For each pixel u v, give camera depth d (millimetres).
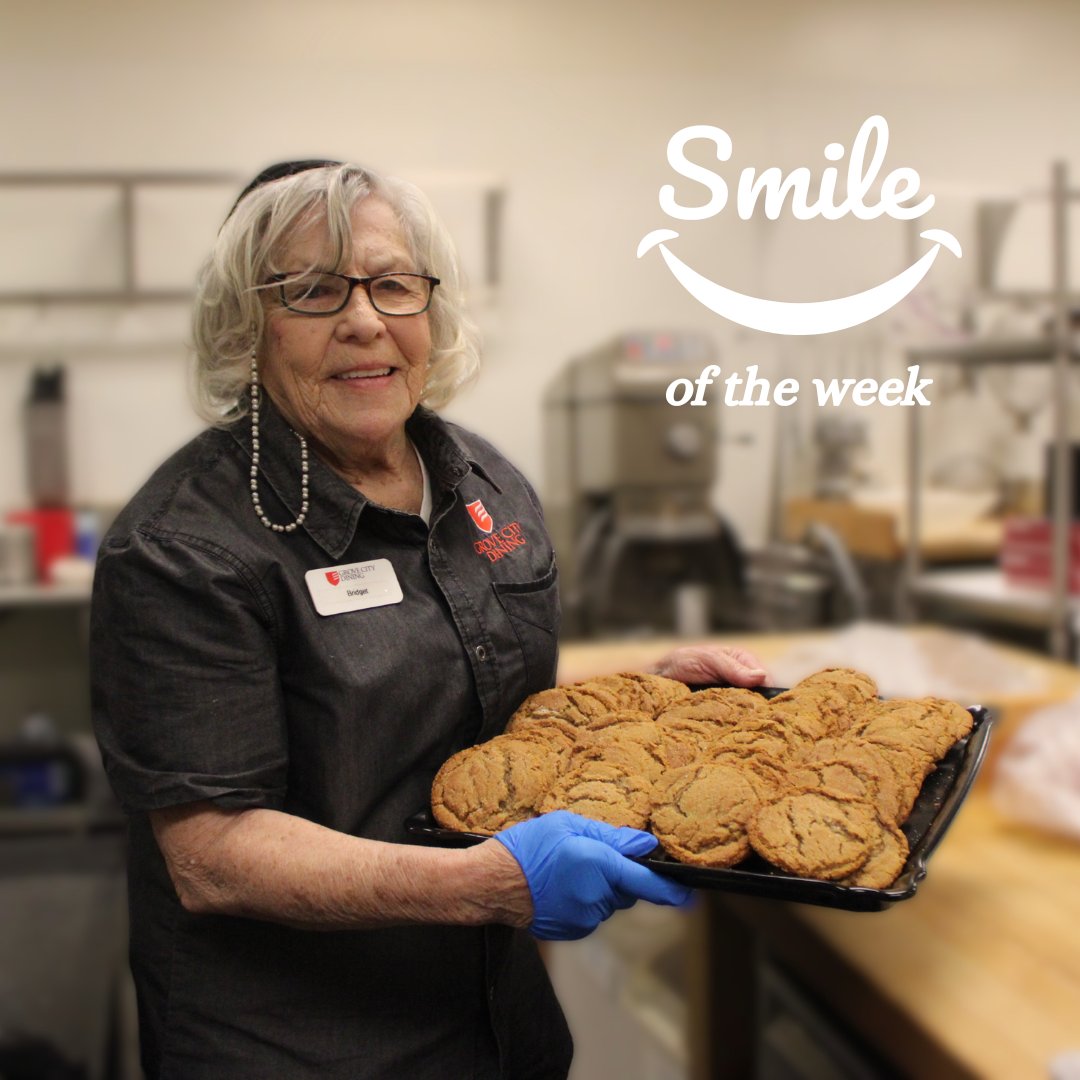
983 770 2074
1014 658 2553
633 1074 2172
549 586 1246
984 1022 1328
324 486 1077
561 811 995
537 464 3928
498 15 3701
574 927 946
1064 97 4105
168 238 3580
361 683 1049
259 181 1092
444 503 1165
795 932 1656
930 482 3959
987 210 3883
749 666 1431
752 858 1032
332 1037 1085
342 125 3652
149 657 977
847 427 3715
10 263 3498
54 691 3572
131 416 3623
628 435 3049
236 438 1093
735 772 1080
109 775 1014
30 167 3486
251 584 1013
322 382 1055
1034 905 1611
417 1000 1118
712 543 3316
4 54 3430
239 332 1069
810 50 3910
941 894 1655
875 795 1058
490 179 3596
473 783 1101
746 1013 1954
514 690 1201
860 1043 1566
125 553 988
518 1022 1292
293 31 3588
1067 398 2826
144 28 3500
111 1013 1654
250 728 993
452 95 3711
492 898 937
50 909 1789
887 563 3502
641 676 1358
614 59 3793
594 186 3834
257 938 1085
